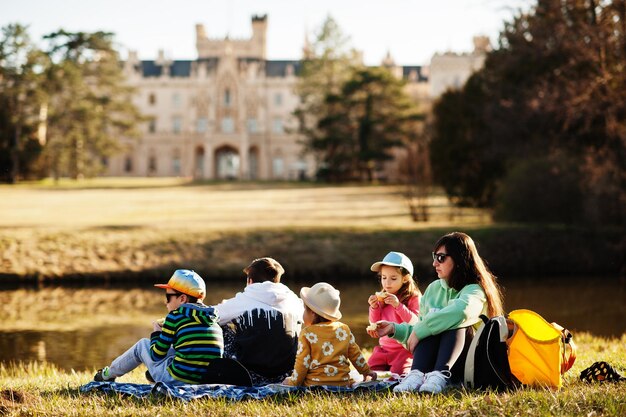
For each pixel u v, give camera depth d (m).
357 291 21.58
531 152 29.92
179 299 6.69
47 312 17.98
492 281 6.59
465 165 38.19
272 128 115.12
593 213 27.47
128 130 85.94
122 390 6.45
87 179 79.19
